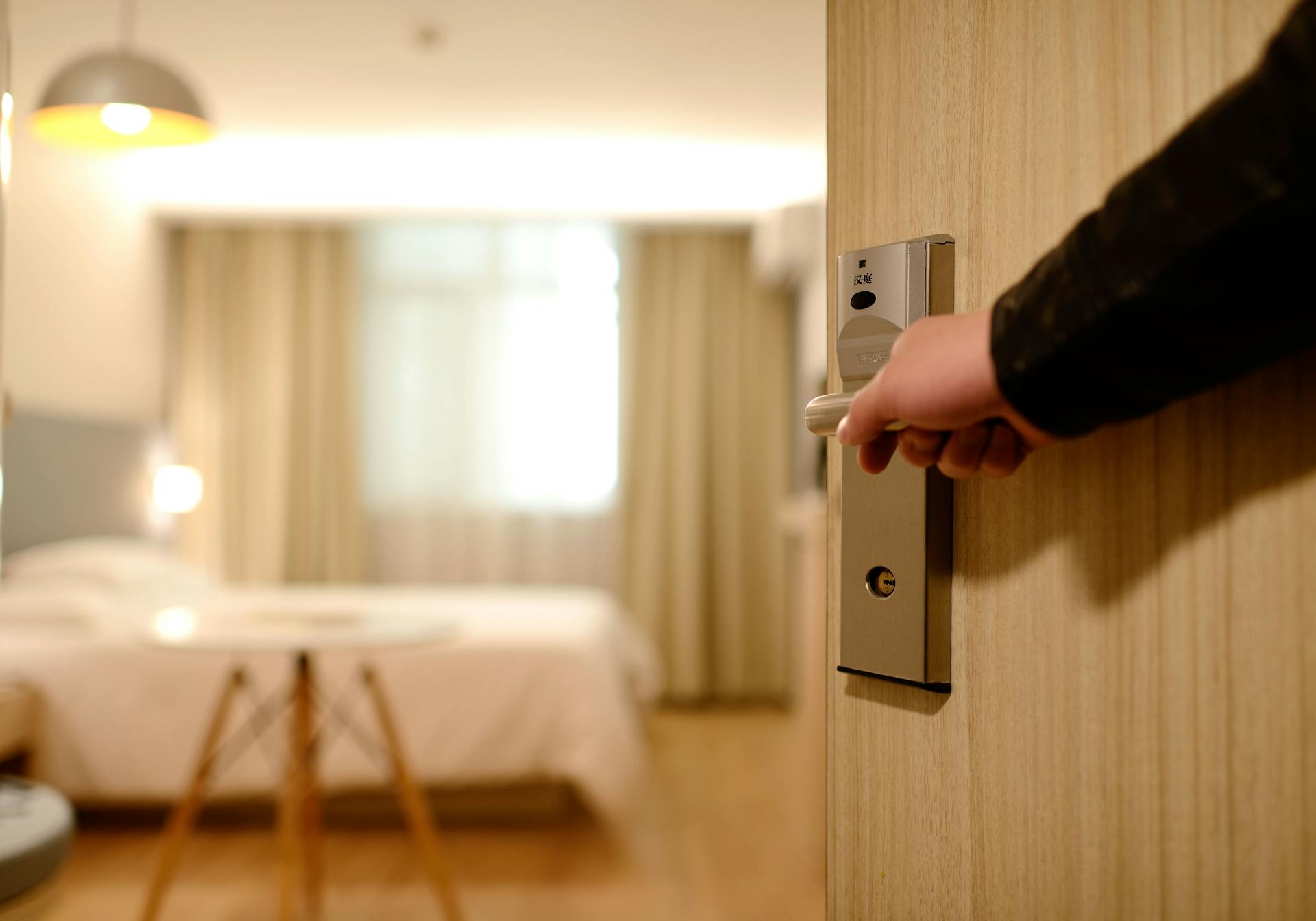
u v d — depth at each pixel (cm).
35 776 280
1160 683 41
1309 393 35
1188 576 40
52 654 285
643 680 394
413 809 229
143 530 452
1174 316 31
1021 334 36
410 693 293
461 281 532
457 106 395
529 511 531
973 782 51
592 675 302
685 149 441
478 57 345
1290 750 36
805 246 397
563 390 532
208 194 489
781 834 306
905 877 54
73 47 326
